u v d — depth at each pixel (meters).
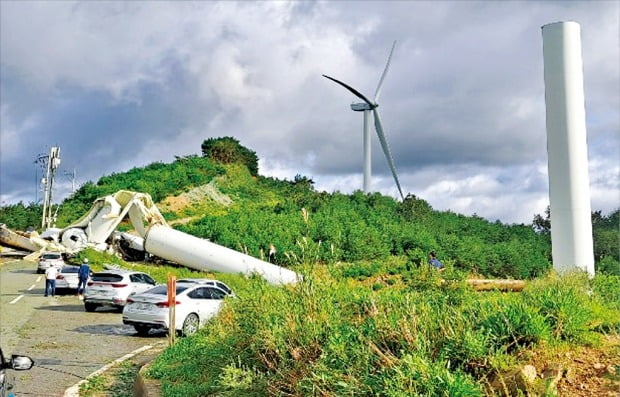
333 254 9.27
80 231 44.34
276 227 52.53
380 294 8.98
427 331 6.46
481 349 5.85
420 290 10.09
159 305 17.77
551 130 16.67
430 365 5.58
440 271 10.59
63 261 41.75
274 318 8.35
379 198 71.50
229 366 7.73
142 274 25.64
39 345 15.89
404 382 5.43
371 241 49.25
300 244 8.93
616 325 6.79
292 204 66.94
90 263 39.59
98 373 12.30
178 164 95.62
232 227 53.41
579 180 16.34
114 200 43.41
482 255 50.03
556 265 16.38
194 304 18.42
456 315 6.76
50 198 76.56
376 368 6.07
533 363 5.81
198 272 39.72
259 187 99.12
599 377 5.48
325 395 6.03
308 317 7.68
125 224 64.12
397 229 54.91
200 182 89.19
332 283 8.83
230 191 92.19
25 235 50.06
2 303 26.11
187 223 65.75
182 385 9.00
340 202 67.88
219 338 10.34
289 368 7.28
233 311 10.74
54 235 46.91
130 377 11.87
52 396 10.34
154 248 40.62
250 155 107.25
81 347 15.73
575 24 16.73
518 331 6.21
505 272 49.50
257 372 8.02
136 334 18.45
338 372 6.14
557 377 5.47
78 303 27.00
